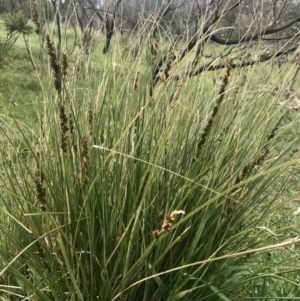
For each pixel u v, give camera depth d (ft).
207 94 6.08
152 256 5.00
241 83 6.22
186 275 5.02
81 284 4.97
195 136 5.44
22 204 5.26
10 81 21.77
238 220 5.46
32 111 16.43
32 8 5.26
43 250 4.98
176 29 7.64
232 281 5.43
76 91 5.84
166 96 5.55
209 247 4.91
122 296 4.87
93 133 5.12
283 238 5.95
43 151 5.40
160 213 5.14
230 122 5.55
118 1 7.72
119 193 4.84
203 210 4.99
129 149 5.21
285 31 16.52
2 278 5.51
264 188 5.51
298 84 6.18
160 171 5.30
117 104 5.45
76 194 4.96
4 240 5.63
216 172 4.99
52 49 4.59
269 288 6.44
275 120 5.78
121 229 4.90
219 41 10.84
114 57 5.80
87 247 4.96
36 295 4.72
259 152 5.21
